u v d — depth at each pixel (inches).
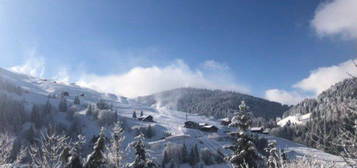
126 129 4783.5
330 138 200.7
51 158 557.0
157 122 6756.9
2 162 534.9
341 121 195.8
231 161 761.6
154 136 4950.8
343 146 192.5
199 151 3540.8
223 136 4608.8
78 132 3981.3
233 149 788.0
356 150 189.2
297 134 4441.4
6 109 3656.5
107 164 730.2
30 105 5462.6
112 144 714.8
